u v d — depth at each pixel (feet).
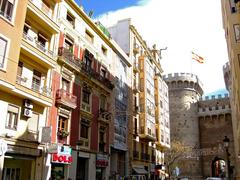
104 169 99.60
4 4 59.31
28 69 69.51
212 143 239.09
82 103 90.58
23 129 65.31
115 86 115.24
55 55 79.51
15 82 60.70
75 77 88.53
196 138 240.73
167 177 180.65
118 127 113.09
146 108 140.46
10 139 60.85
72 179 80.28
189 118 243.81
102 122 101.04
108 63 112.16
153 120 152.05
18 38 62.03
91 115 94.38
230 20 87.97
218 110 242.99
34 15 70.59
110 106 108.78
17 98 64.44
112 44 115.96
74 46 90.22
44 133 68.28
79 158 87.45
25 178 66.59
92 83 97.50
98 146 96.53
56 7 82.64
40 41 75.61
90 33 101.50
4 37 58.29
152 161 150.92
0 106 59.52
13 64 60.13
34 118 69.56
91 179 90.22
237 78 82.69
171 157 192.54
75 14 92.73
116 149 110.01
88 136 91.81
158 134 162.81
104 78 104.27
